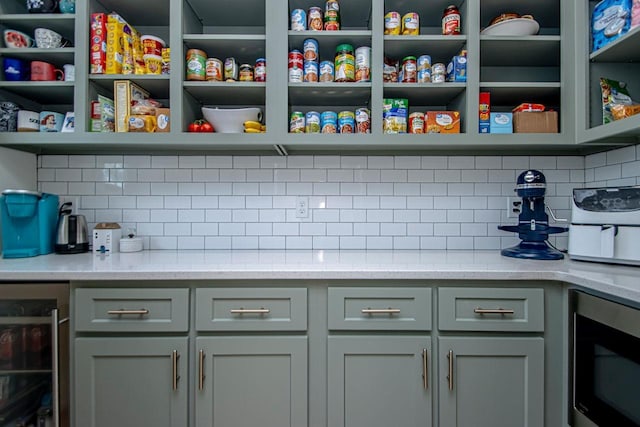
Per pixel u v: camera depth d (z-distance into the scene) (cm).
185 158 169
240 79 148
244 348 113
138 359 113
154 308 113
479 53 140
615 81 135
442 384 114
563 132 140
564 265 123
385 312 114
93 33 142
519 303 114
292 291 114
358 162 170
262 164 171
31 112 145
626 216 118
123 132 140
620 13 121
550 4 148
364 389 114
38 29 143
